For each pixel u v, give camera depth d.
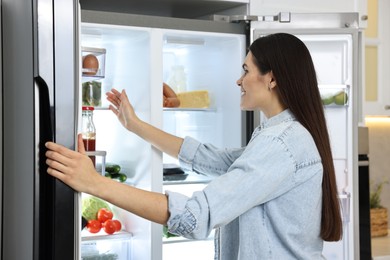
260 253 1.81
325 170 1.84
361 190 3.23
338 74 2.80
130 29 2.37
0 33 1.50
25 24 1.34
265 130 1.80
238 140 2.66
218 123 2.79
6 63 1.48
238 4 2.83
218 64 2.77
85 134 2.32
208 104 2.74
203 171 2.30
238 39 2.62
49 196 1.36
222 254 1.98
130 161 2.57
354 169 2.73
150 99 2.42
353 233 2.73
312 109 1.84
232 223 1.96
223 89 2.74
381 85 3.53
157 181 2.42
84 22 2.28
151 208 1.63
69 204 1.38
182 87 2.77
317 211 1.82
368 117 3.87
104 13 2.32
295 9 2.90
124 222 2.64
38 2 1.29
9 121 1.48
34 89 1.31
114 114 2.62
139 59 2.51
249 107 1.95
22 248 1.41
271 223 1.81
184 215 1.64
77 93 1.36
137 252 2.52
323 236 1.86
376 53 3.52
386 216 3.84
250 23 2.60
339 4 3.05
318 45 2.79
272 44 1.88
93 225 2.49
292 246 1.79
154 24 2.41
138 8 2.98
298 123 1.83
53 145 1.33
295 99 1.84
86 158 1.42
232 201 1.69
